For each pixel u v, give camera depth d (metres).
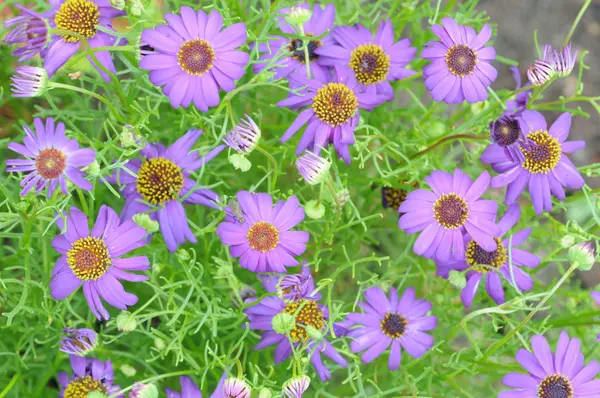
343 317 0.32
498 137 0.31
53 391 0.34
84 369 0.30
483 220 0.31
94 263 0.29
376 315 0.32
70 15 0.30
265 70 0.30
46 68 0.30
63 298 0.29
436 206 0.31
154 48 0.30
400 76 0.33
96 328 0.34
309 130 0.31
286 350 0.31
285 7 0.32
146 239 0.30
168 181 0.31
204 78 0.30
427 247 0.31
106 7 0.31
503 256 0.32
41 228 0.31
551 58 0.31
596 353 0.34
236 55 0.30
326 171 0.29
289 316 0.29
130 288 0.34
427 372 0.31
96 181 0.32
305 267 0.31
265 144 0.32
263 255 0.30
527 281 0.32
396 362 0.32
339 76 0.32
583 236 0.32
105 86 0.32
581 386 0.29
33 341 0.34
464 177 0.31
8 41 0.31
